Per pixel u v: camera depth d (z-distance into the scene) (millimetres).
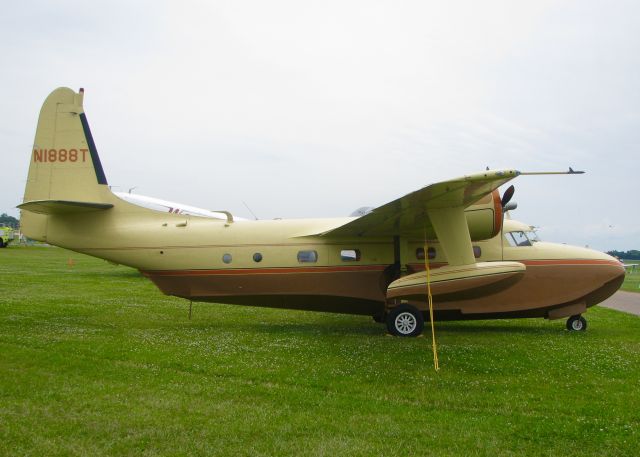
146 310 14438
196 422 5520
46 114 12250
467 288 9898
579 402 6383
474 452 4906
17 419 5484
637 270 61156
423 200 9281
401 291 10328
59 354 8281
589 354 8898
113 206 12227
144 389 6613
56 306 14336
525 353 8969
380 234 11703
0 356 8078
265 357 8500
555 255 11930
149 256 12016
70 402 6043
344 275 11727
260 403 6207
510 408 6188
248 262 11797
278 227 12047
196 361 8094
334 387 6934
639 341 10477
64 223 12242
